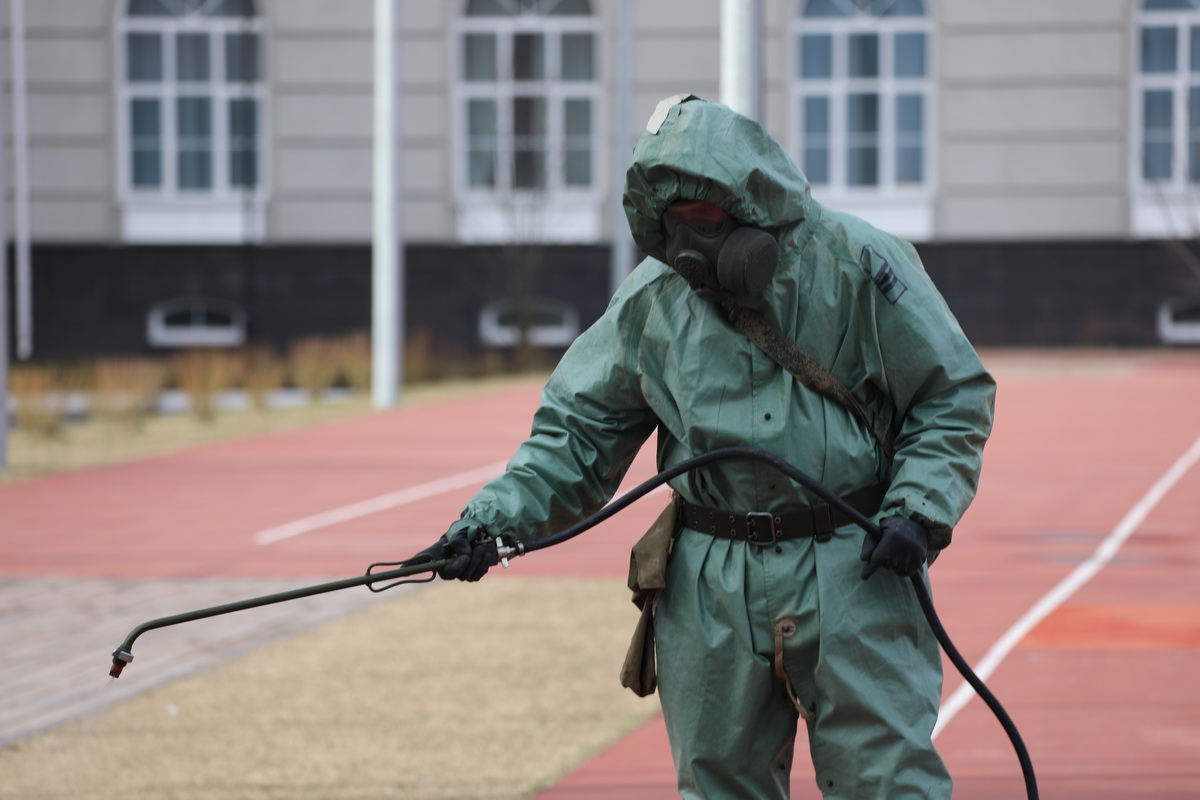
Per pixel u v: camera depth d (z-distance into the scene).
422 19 52.78
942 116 52.09
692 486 5.69
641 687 6.03
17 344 52.78
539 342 52.91
